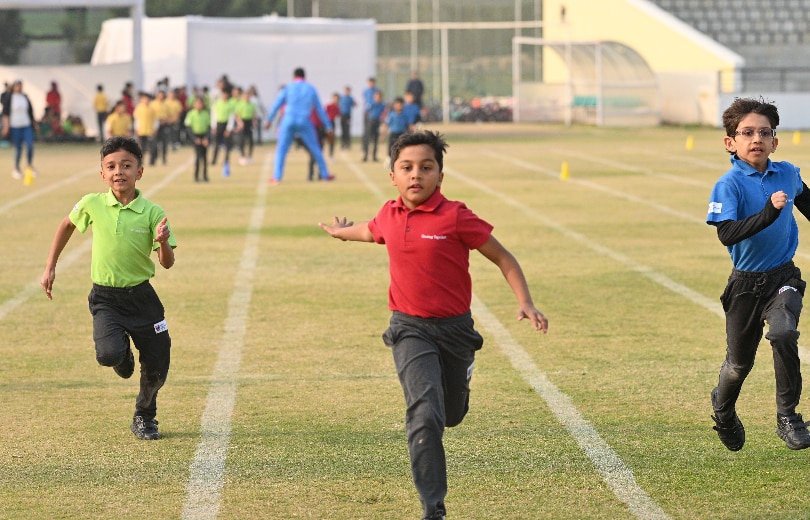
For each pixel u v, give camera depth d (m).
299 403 17.17
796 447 13.46
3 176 59.12
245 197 48.19
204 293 26.55
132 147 15.00
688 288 26.62
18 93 56.88
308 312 24.27
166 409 16.91
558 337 21.67
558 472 13.88
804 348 20.34
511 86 124.44
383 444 15.09
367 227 12.24
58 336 22.11
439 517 11.16
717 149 74.44
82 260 31.42
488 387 18.05
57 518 12.38
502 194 48.09
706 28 114.81
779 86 105.62
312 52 92.94
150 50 93.12
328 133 70.69
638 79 104.50
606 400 17.19
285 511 12.56
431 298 11.72
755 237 13.27
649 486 13.33
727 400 13.92
